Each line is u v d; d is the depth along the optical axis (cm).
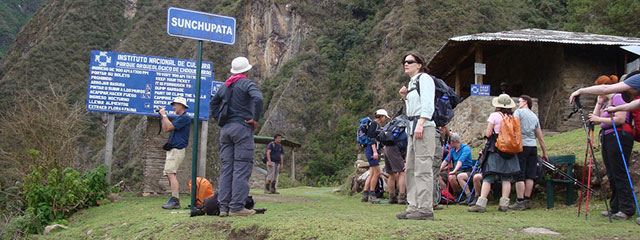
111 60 890
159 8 11719
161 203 756
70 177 739
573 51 1545
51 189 721
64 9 11225
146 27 11225
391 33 7681
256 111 512
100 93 879
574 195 659
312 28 9050
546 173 684
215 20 607
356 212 571
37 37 11269
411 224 408
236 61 545
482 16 7325
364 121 849
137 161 6197
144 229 523
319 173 5991
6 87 9019
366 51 7981
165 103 916
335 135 6881
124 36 11275
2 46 13075
